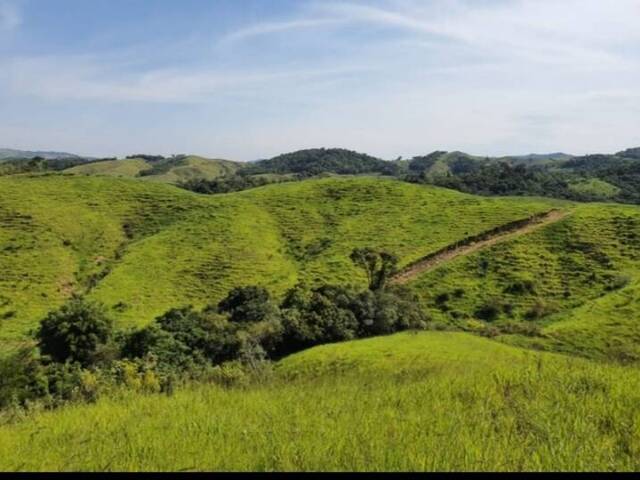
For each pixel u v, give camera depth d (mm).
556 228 99562
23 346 64375
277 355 58750
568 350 58188
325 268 94938
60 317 56875
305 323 59719
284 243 108188
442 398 8250
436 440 5914
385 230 109188
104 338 56750
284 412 7793
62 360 55344
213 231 109125
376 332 62344
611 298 71375
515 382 8969
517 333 65625
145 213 119125
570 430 6223
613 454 5449
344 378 11750
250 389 10602
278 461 5457
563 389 8328
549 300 80250
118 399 10352
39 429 7910
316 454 5578
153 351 52406
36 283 88062
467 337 52938
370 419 7031
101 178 133250
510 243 96500
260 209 122000
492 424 6574
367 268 89000
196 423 7344
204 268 95188
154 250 101312
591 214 103062
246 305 66312
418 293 86000
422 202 120625
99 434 7211
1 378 39906
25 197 115625
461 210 114562
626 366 10484
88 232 108125
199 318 58812
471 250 97625
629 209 105000
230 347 54812
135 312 80125
